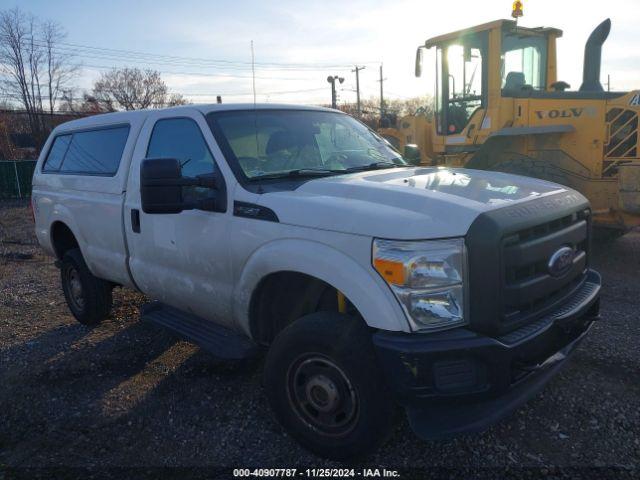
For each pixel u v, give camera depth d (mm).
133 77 54125
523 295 2969
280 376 3334
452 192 3189
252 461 3322
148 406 4012
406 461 3236
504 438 3408
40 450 3539
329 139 4438
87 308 5562
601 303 5695
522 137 8102
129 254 4707
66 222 5473
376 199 3146
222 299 3822
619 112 7191
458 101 8703
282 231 3293
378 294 2846
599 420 3545
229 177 3691
